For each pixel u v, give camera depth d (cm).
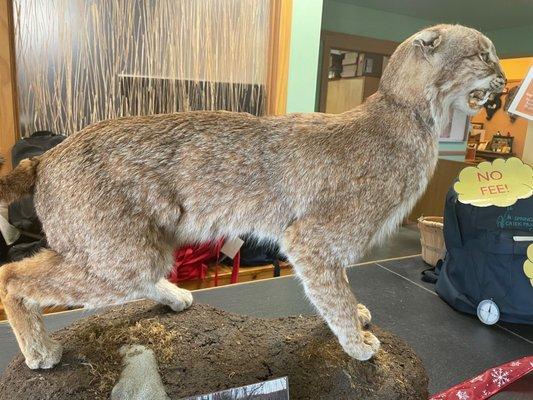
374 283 160
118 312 109
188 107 214
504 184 131
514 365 98
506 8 333
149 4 198
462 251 141
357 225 86
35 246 165
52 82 191
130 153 84
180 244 96
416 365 100
